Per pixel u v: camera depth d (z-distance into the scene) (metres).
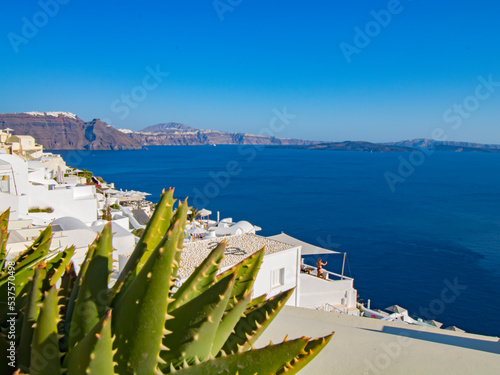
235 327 2.66
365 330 3.86
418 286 54.38
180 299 2.42
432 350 3.33
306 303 25.20
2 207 22.50
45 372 1.99
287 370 2.07
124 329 2.05
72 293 2.48
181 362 2.21
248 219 99.00
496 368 3.03
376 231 88.38
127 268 2.55
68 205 33.31
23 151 63.97
